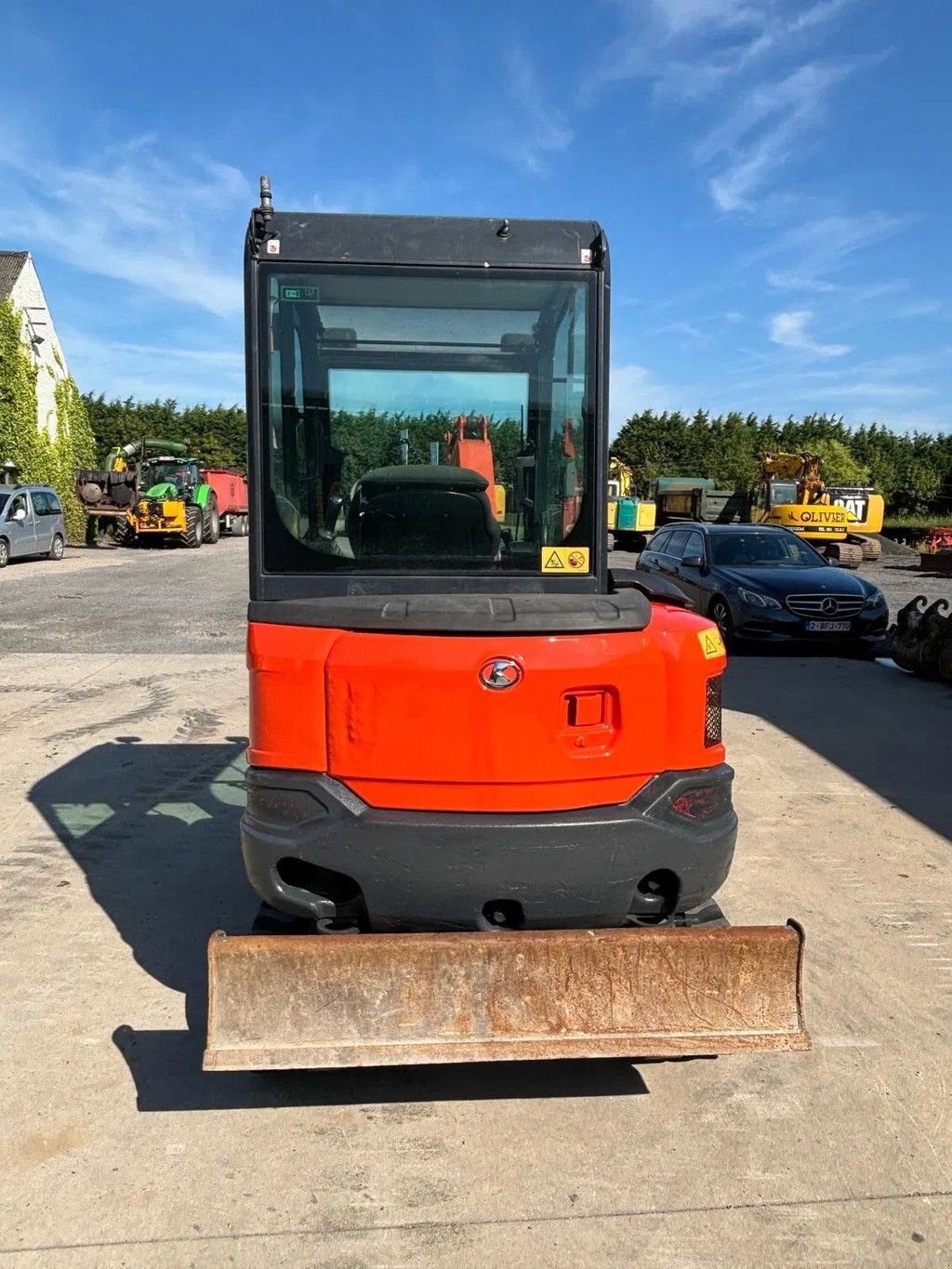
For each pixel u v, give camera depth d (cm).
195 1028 352
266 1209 267
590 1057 282
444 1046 282
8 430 2975
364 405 323
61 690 920
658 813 300
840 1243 258
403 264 319
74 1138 294
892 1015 368
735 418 7075
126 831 550
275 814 298
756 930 293
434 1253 253
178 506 3009
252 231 315
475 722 288
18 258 3256
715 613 1223
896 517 5844
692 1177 282
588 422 329
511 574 329
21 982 383
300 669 293
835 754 719
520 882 292
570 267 324
